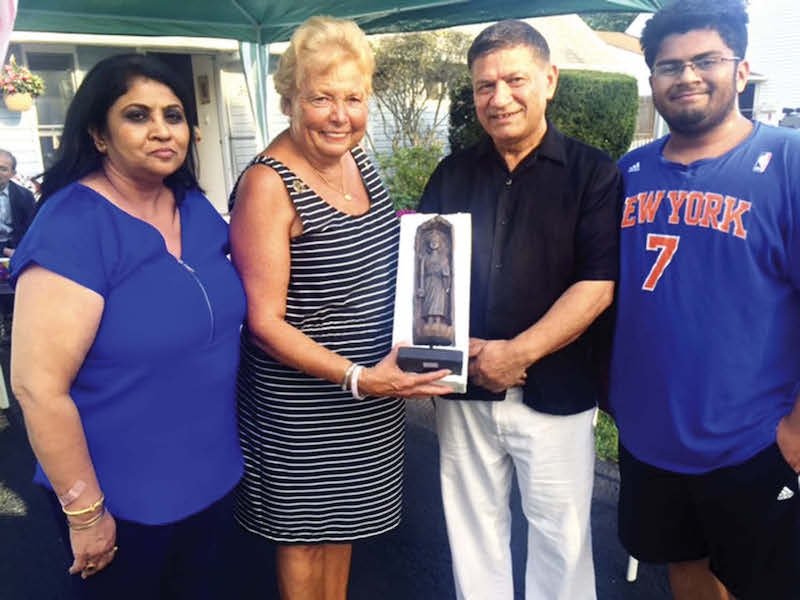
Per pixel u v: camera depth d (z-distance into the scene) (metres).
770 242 1.51
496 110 1.67
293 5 4.71
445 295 1.69
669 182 1.65
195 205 1.64
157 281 1.43
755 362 1.57
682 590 1.97
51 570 2.61
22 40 7.31
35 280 1.30
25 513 3.02
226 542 2.80
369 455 1.87
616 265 1.74
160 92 1.40
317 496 1.85
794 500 1.59
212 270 1.57
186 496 1.54
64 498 1.36
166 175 1.46
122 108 1.36
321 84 1.56
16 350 1.30
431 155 7.95
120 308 1.38
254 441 1.85
